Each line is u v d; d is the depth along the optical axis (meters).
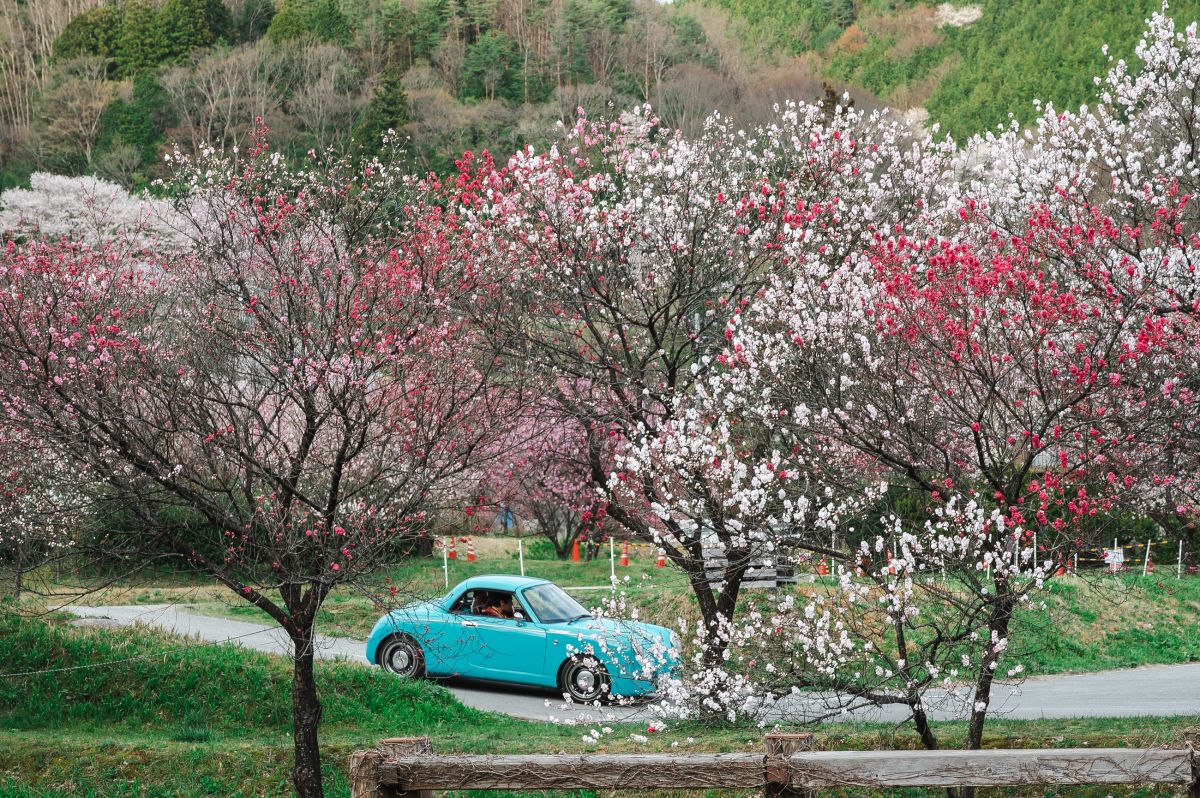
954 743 11.17
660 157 15.38
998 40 94.25
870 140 16.34
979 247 13.65
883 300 10.60
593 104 66.75
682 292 14.22
